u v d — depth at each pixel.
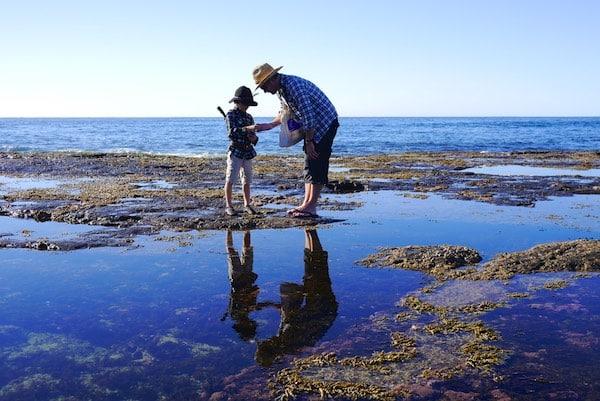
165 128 102.25
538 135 60.59
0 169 17.58
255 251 6.26
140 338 3.82
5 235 7.13
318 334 3.86
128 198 10.30
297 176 15.23
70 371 3.35
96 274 5.38
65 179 14.51
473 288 4.85
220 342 3.74
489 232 7.30
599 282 4.98
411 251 5.99
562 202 10.19
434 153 28.25
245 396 3.03
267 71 7.39
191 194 10.81
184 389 3.11
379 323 4.06
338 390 3.08
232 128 8.15
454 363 3.41
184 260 5.89
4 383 3.21
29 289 4.91
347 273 5.36
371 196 11.05
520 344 3.67
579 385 3.12
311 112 7.53
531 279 5.09
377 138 52.97
